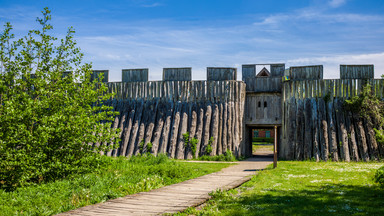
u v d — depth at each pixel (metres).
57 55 15.56
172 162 21.55
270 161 27.45
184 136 30.30
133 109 32.84
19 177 12.27
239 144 30.58
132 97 33.66
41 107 13.90
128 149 30.70
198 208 9.45
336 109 29.12
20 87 14.16
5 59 14.38
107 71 34.69
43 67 15.23
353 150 27.17
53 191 11.29
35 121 13.93
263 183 13.71
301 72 31.28
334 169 19.31
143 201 9.98
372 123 28.23
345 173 17.09
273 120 32.22
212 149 29.59
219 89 31.84
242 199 10.19
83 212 8.52
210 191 11.83
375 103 28.45
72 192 10.80
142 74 34.00
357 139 27.84
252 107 32.75
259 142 62.44
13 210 9.01
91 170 14.83
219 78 32.59
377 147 27.11
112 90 34.28
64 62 15.59
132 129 31.67
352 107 28.72
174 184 13.60
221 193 11.04
